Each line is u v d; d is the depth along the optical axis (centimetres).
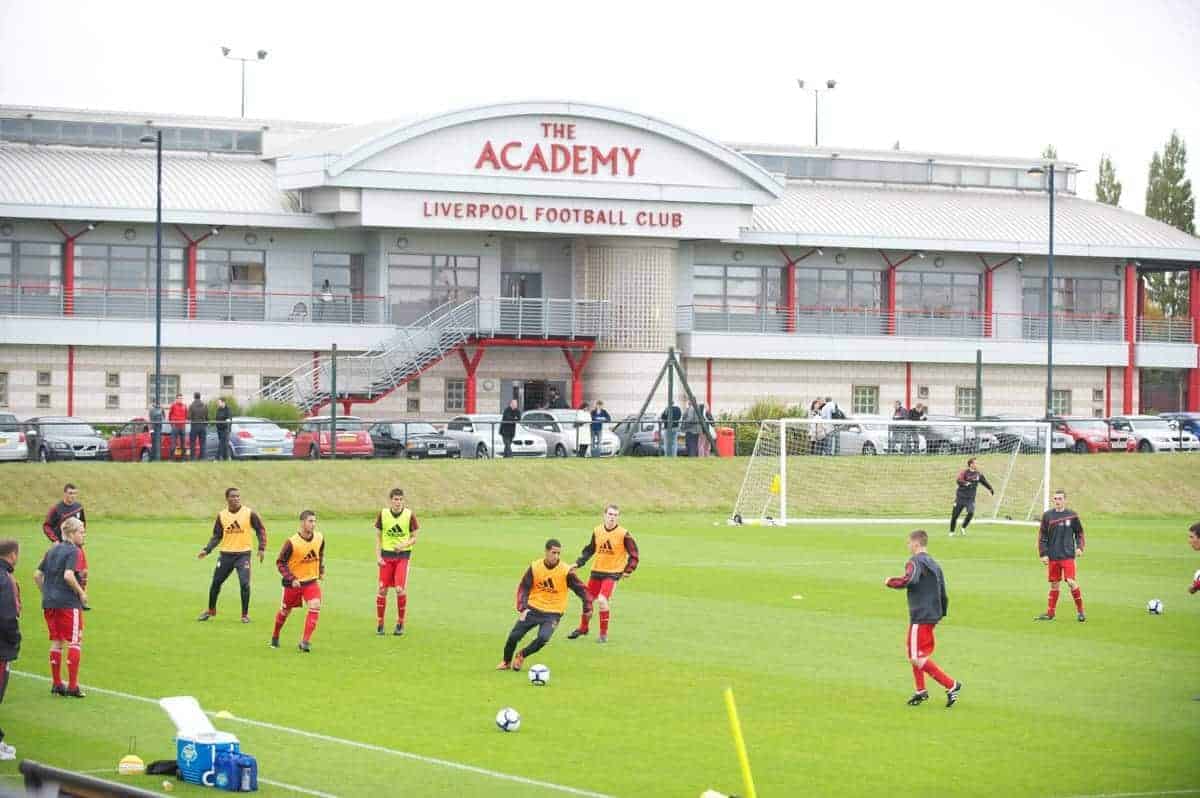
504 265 16050
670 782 3809
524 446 13112
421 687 4878
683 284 16600
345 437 12275
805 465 12162
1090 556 9094
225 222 14962
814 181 19038
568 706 4634
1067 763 4047
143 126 16838
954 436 13575
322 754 4044
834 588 7256
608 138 15625
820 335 16738
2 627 4138
